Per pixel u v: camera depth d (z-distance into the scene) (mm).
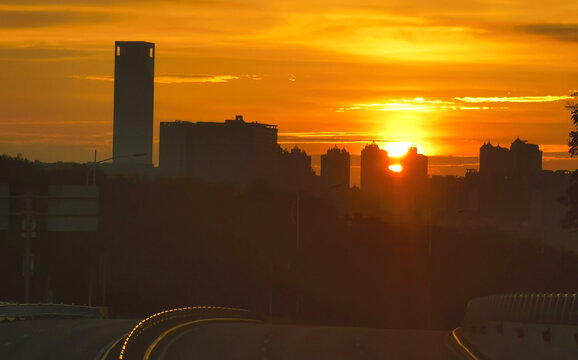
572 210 116375
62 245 183500
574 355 43031
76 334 70375
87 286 181500
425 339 72625
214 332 74750
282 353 60312
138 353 57375
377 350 63344
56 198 102250
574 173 115375
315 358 58094
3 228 103688
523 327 51875
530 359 50281
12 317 92562
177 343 65500
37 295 176500
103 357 55938
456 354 62250
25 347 61594
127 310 173750
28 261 103688
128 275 194375
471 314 72875
